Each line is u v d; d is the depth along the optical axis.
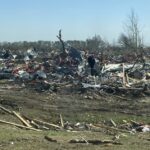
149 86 29.67
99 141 13.63
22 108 21.84
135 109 23.86
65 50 47.53
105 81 32.25
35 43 95.06
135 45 68.94
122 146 13.26
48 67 39.03
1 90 28.38
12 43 98.06
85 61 42.25
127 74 35.59
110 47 75.50
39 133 15.17
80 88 28.56
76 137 14.45
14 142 13.23
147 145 13.56
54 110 22.11
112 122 20.34
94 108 23.50
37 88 29.20
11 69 38.84
